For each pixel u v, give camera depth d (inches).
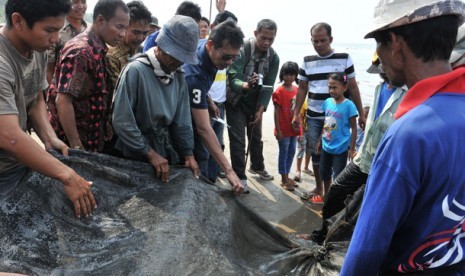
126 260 78.6
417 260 56.2
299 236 147.6
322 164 187.9
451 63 77.5
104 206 94.3
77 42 117.9
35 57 95.9
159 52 106.4
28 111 105.7
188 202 98.1
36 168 81.6
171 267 79.0
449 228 54.5
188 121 118.3
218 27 124.2
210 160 172.2
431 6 51.6
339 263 100.3
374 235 52.6
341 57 188.5
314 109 194.2
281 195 200.7
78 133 121.9
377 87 126.3
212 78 130.6
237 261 94.1
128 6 138.6
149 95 107.0
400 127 52.2
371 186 54.2
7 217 79.9
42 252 77.5
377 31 56.9
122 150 115.6
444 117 51.1
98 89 121.1
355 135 178.2
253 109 190.7
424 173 50.9
